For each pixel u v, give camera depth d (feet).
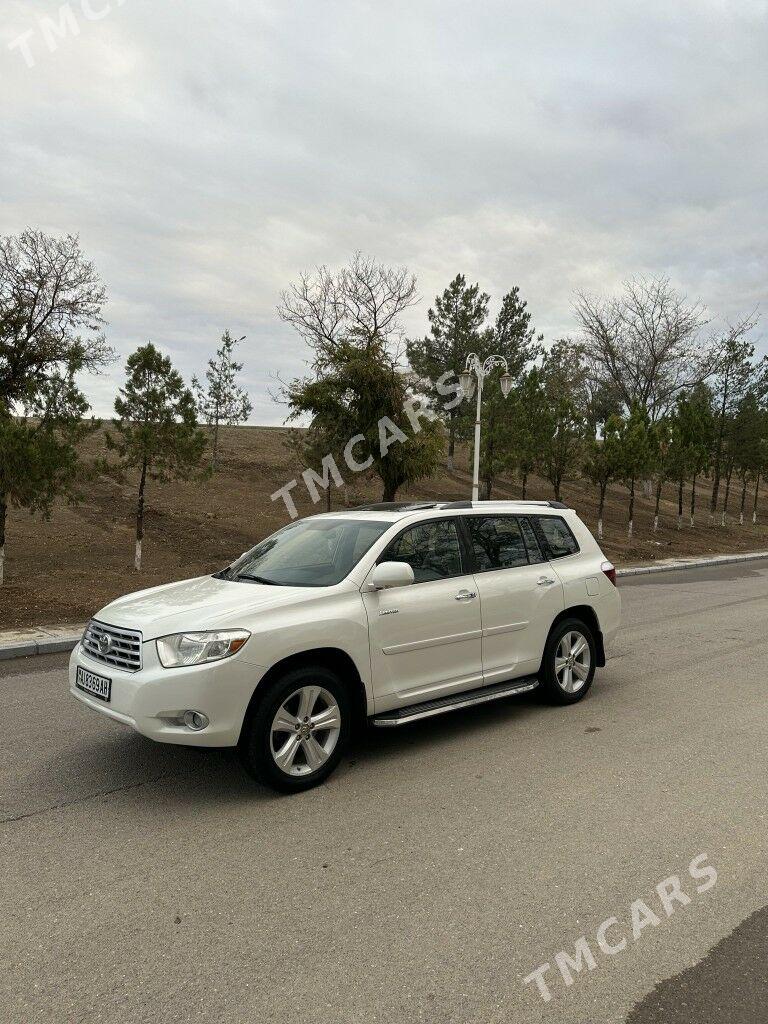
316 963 9.09
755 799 14.16
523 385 79.77
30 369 48.83
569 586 20.12
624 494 124.36
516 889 10.84
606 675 24.38
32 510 38.11
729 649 28.89
